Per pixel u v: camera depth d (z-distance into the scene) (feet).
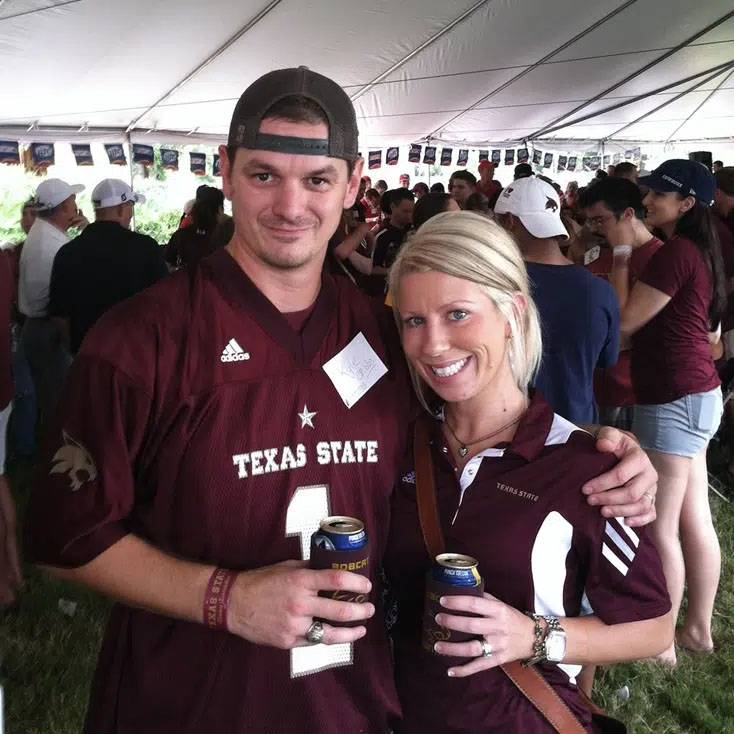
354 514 4.42
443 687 4.58
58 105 24.25
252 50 22.11
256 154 4.01
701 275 8.82
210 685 4.22
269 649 4.21
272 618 3.79
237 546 4.14
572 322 7.71
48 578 11.72
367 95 29.50
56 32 18.29
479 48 26.04
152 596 3.95
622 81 33.68
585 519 4.42
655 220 9.74
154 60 21.70
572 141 44.57
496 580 4.47
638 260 10.00
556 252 8.09
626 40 28.14
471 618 4.07
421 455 4.85
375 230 25.34
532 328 4.77
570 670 4.75
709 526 9.74
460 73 28.58
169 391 4.00
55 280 13.93
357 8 20.65
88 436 3.89
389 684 4.68
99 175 36.42
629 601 4.39
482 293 4.43
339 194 4.20
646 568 4.42
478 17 23.15
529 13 23.63
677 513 9.33
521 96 33.35
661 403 9.19
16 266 17.04
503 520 4.51
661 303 8.77
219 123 29.43
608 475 4.42
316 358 4.35
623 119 41.04
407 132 36.65
